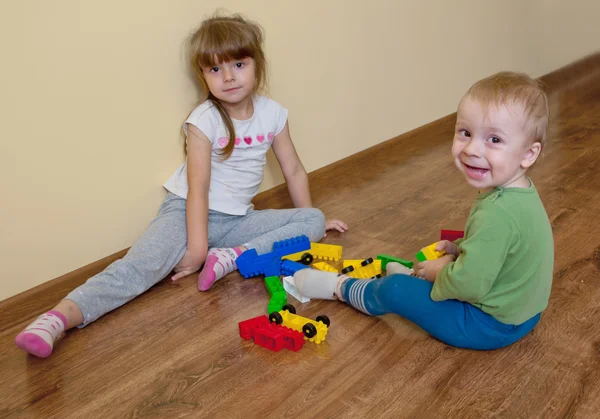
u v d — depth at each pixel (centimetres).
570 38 337
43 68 130
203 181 149
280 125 165
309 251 149
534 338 111
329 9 196
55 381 107
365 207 181
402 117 243
